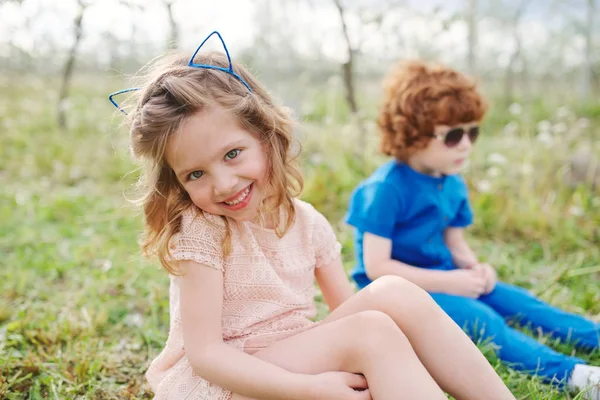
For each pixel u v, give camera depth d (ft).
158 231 5.55
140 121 5.13
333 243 6.39
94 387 6.72
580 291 9.48
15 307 8.83
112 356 7.46
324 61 23.65
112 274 10.00
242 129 5.16
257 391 5.11
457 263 8.72
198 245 5.41
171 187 5.45
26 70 28.55
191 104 4.99
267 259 5.86
